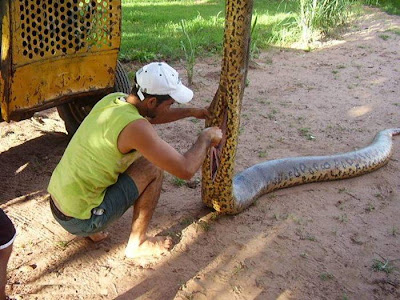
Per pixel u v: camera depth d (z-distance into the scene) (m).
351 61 10.20
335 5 12.10
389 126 7.26
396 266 4.28
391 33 12.39
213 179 4.55
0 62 4.64
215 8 15.77
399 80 9.14
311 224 4.81
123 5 15.74
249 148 6.36
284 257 4.32
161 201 5.07
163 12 14.62
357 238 4.63
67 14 4.92
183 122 7.05
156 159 3.45
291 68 9.70
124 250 4.33
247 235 4.59
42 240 4.41
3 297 3.37
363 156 5.80
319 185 5.57
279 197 5.27
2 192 5.15
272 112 7.54
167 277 4.02
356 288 4.00
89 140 3.54
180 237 4.50
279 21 13.29
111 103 3.58
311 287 3.98
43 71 4.91
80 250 4.30
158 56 9.80
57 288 3.86
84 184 3.58
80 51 5.15
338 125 7.21
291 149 6.40
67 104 6.10
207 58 10.05
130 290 3.87
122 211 3.82
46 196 5.11
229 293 3.88
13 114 4.82
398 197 5.40
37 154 5.96
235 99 4.23
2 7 4.45
